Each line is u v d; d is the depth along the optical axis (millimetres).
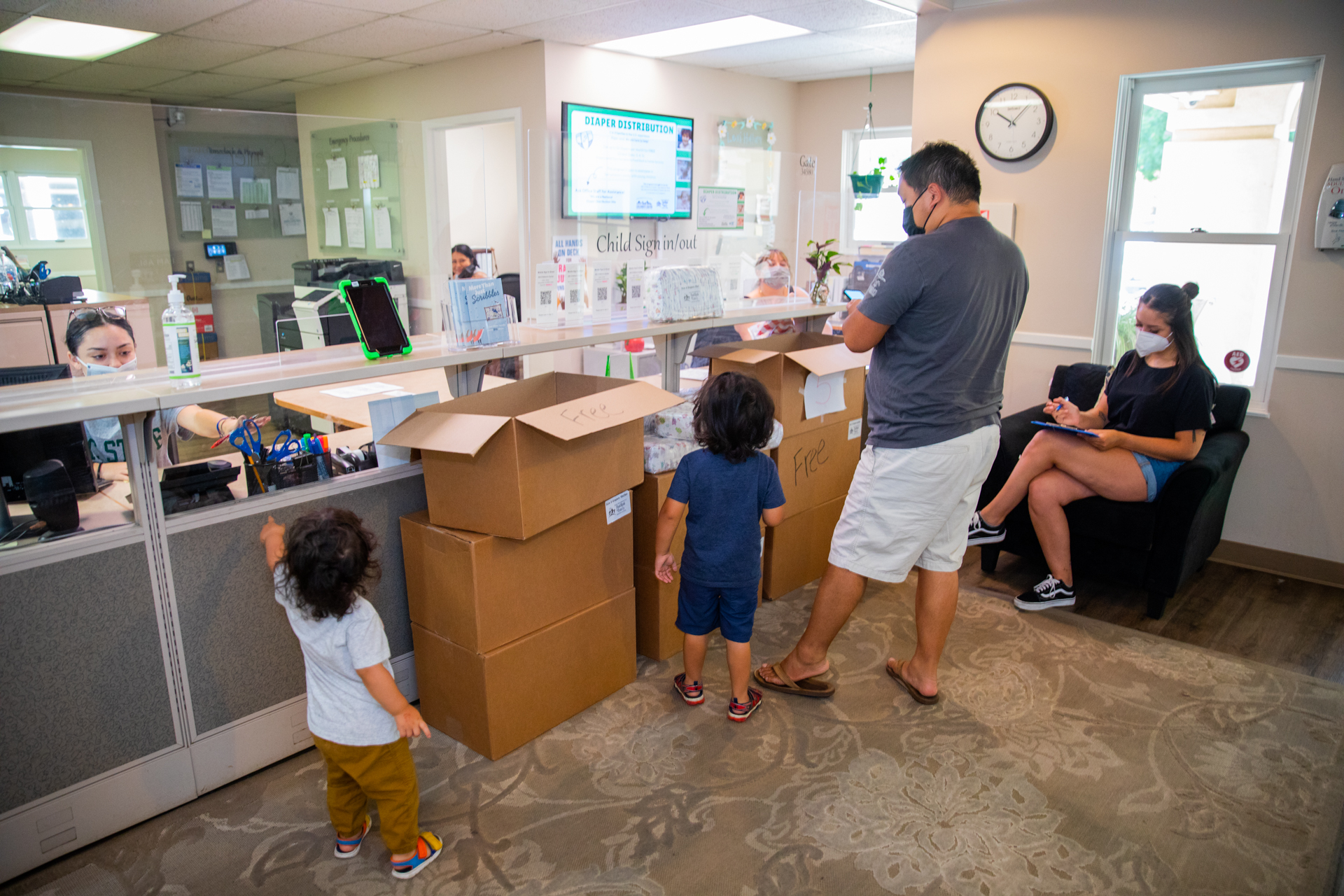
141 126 2809
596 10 4082
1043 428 3246
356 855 1728
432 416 1922
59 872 1662
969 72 3814
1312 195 3043
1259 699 2357
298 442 2002
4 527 1611
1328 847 1764
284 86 6293
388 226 3219
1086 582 3223
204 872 1669
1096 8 3428
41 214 2561
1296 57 3014
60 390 1698
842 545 2217
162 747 1801
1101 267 3607
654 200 2932
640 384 2213
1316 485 3195
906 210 2223
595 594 2219
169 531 1730
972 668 2514
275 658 1966
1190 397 2740
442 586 1982
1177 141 3428
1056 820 1842
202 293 3445
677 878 1659
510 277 4691
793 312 3137
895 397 2072
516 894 1615
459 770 1994
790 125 6613
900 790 1940
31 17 4008
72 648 1635
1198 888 1647
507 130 6066
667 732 2160
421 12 4074
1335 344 3074
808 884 1646
